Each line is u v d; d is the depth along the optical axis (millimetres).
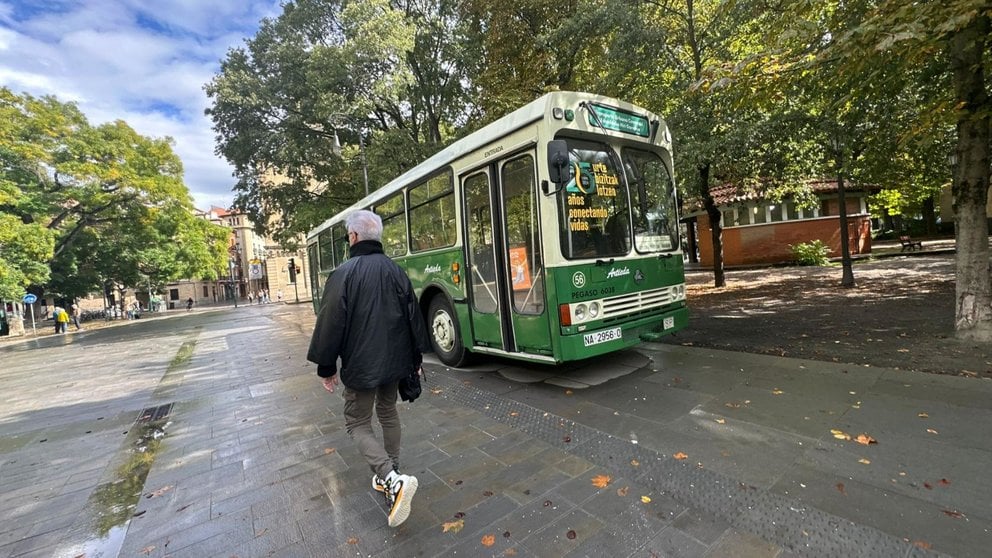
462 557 2396
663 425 3902
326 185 22375
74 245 29797
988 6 3717
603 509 2748
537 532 2566
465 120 18859
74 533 2961
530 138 4844
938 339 5551
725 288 13398
